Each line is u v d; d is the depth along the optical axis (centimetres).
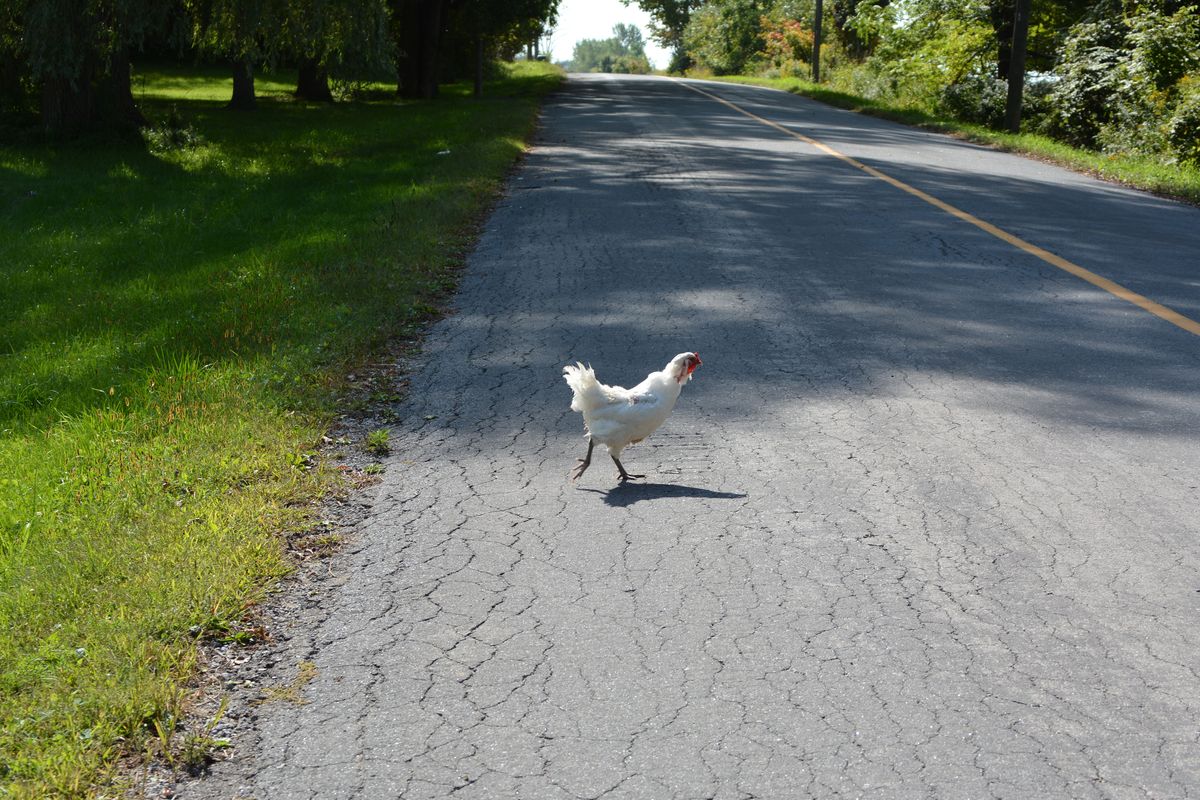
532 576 483
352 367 784
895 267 1121
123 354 834
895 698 388
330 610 455
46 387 778
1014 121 2917
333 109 3462
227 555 483
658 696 391
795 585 472
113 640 409
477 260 1167
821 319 915
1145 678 402
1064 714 379
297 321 890
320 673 408
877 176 1833
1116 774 347
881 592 466
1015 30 2866
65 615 434
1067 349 831
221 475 579
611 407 565
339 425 678
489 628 439
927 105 3628
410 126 2683
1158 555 500
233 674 407
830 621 441
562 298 995
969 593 465
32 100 2631
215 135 2505
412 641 430
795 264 1132
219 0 2092
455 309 963
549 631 436
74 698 374
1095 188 1795
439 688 398
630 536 522
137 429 654
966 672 405
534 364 797
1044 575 480
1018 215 1464
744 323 901
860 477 591
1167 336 870
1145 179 1861
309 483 574
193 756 354
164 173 1881
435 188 1578
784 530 527
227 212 1476
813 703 386
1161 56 2645
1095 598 460
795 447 636
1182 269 1131
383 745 365
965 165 2062
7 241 1305
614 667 409
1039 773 348
